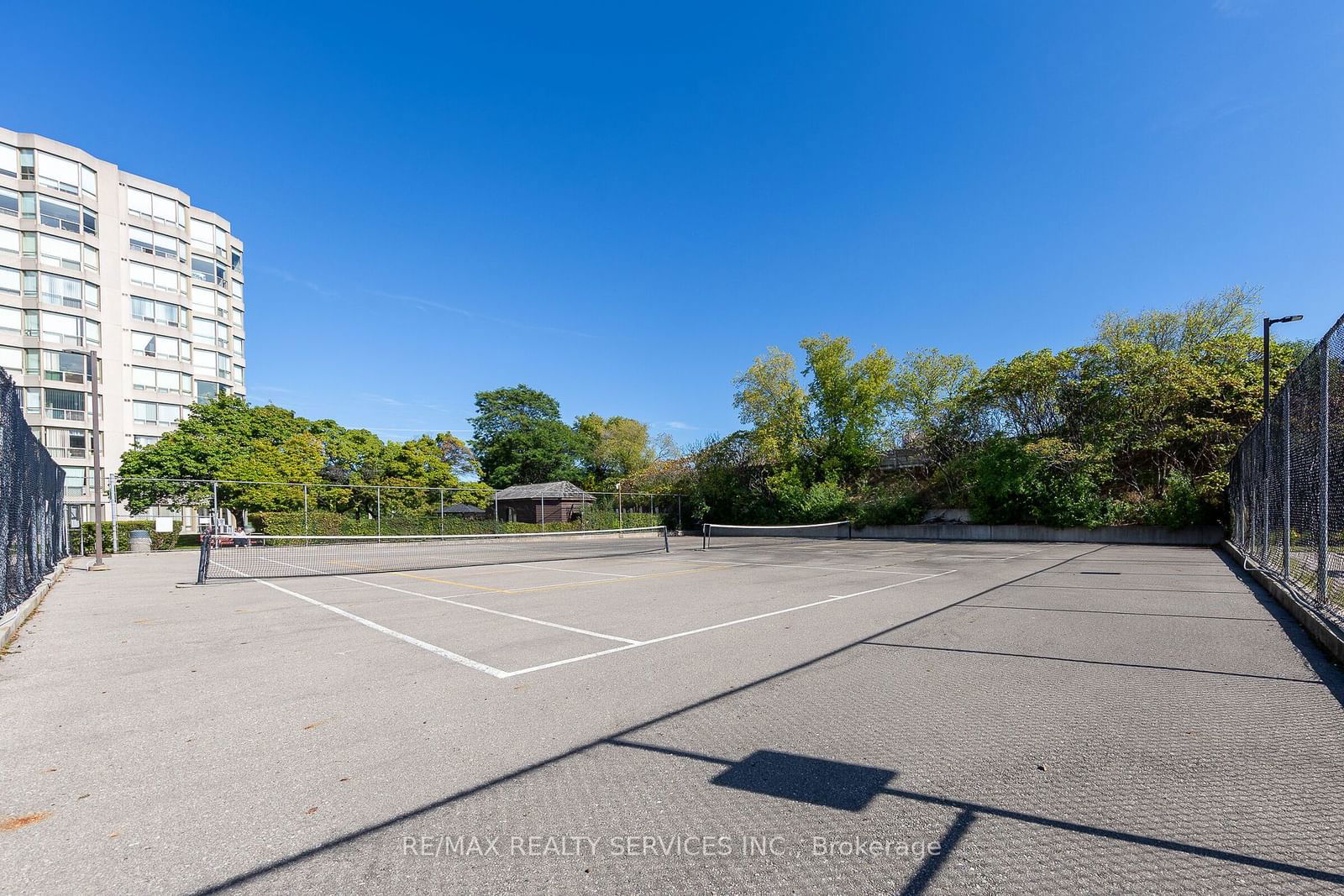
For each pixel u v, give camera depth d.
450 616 9.19
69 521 24.52
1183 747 3.93
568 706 4.89
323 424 45.19
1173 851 2.76
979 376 34.53
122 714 4.79
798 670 5.93
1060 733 4.20
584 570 16.78
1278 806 3.16
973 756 3.83
